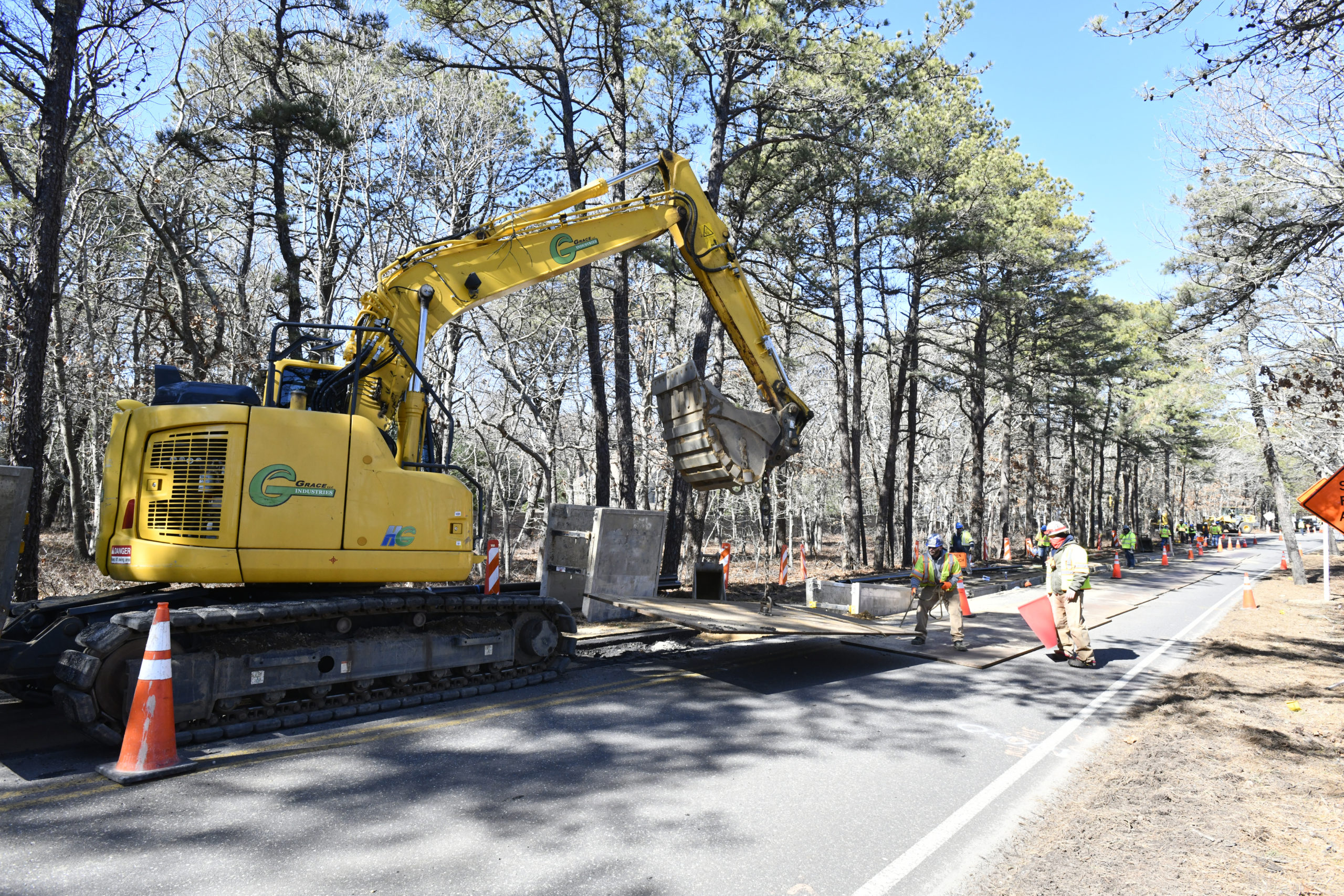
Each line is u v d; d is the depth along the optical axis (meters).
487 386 24.56
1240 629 13.41
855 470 25.02
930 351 34.12
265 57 16.61
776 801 4.74
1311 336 12.16
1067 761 5.83
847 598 13.64
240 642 5.79
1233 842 4.17
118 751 5.30
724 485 8.70
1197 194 9.91
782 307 25.52
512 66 15.89
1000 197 23.56
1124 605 16.70
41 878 3.45
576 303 23.48
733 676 8.38
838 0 15.94
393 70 16.62
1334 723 6.88
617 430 21.19
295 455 6.14
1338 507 7.93
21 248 14.51
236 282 19.66
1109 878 3.70
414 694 6.84
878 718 6.84
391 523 6.50
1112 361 34.41
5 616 5.30
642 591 11.72
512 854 3.85
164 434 6.03
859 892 3.61
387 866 3.67
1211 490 93.56
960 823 4.52
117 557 5.93
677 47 14.41
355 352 7.11
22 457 9.18
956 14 17.59
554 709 6.71
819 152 19.30
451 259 7.54
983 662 9.59
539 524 33.03
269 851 3.79
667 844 4.05
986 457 47.16
